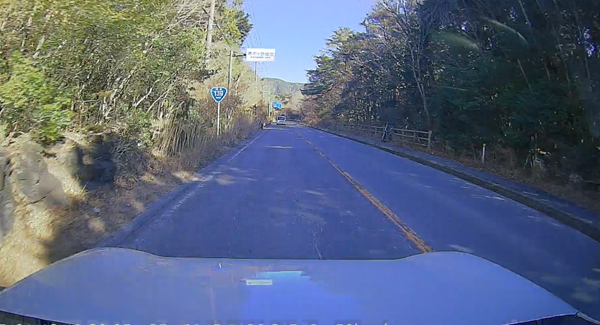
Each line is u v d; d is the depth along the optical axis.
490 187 14.73
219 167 17.20
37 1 6.25
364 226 8.41
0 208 5.55
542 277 6.09
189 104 17.56
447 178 16.77
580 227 9.43
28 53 7.16
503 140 18.52
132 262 2.88
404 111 35.59
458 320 2.00
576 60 13.93
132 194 9.96
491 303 2.21
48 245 6.02
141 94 13.30
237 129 32.00
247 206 10.05
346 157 23.47
